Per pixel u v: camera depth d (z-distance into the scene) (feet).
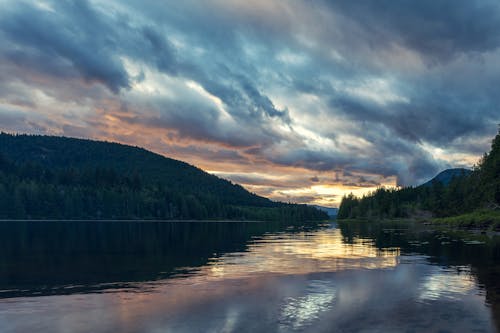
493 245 146.00
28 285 67.92
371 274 78.95
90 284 68.74
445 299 57.11
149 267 89.97
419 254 115.65
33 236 205.87
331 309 51.62
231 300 56.24
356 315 48.80
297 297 58.29
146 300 56.24
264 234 252.21
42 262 99.55
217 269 86.48
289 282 70.23
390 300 56.49
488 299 57.11
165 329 43.19
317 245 153.99
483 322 46.01
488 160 346.74
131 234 239.09
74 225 402.11
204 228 364.17
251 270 84.89
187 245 155.84
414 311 50.60
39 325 44.52
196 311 50.34
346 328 43.78
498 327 44.29
